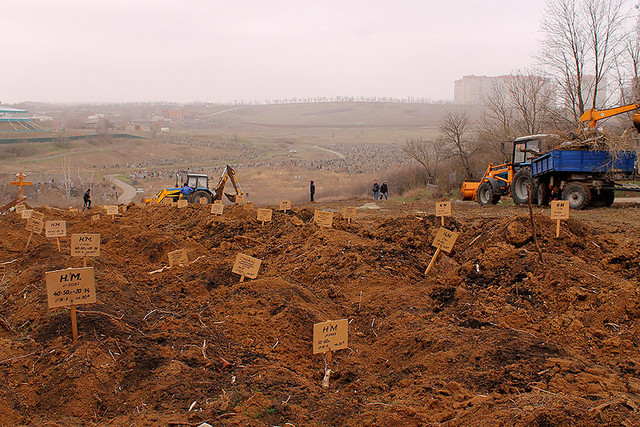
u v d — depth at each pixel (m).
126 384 4.77
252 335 6.02
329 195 38.66
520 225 9.16
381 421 4.17
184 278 8.78
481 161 34.09
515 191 21.84
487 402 4.22
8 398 4.34
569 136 19.83
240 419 4.07
